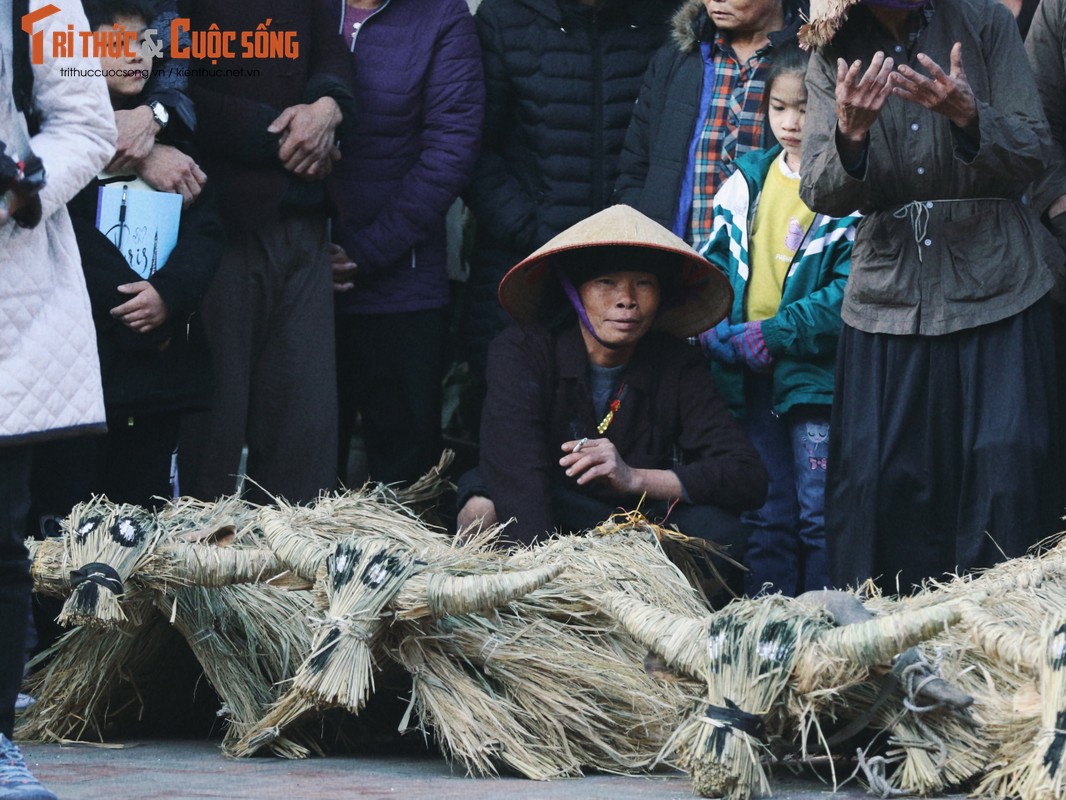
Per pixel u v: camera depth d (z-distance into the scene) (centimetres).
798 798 1016
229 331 1848
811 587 1847
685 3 1998
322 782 1082
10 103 1002
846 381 1627
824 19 1541
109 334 1612
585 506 1573
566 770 1140
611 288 1582
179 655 1369
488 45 2052
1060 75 1850
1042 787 916
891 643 979
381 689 1270
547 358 1620
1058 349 1895
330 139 1862
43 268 1007
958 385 1582
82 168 1028
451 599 1135
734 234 1877
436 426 2031
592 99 2036
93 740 1346
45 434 990
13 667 998
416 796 1016
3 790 929
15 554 1002
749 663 1008
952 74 1472
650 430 1617
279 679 1260
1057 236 1855
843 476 1627
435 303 2019
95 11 1645
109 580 1195
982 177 1555
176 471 1873
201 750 1273
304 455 1888
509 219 2033
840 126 1509
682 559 1520
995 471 1539
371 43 1998
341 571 1156
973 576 1513
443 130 1994
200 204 1705
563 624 1247
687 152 1947
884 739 1073
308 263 1888
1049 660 950
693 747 1010
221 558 1221
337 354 2058
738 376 1848
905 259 1578
